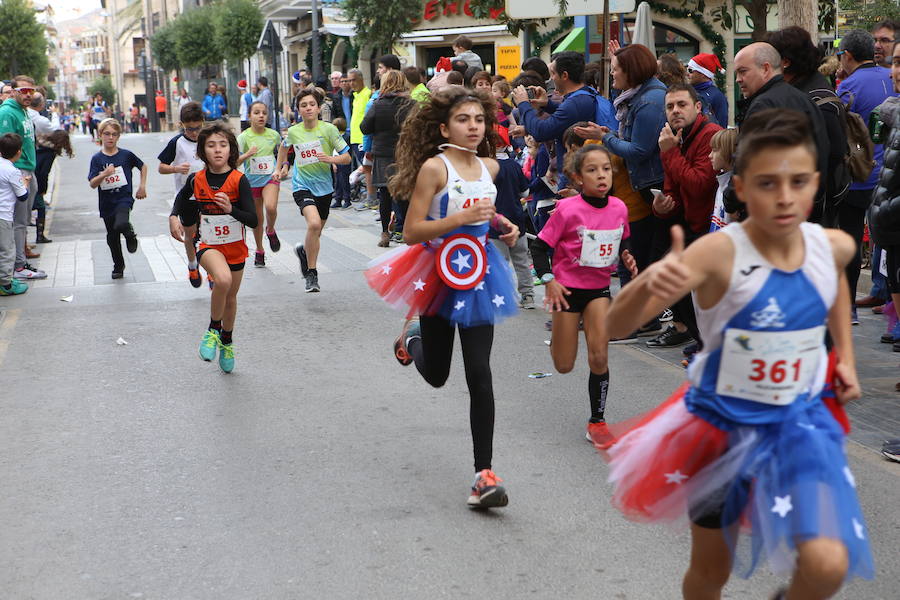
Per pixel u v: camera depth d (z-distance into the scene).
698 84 8.57
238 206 6.58
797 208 2.54
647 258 7.40
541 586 3.72
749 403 2.78
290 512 4.46
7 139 9.60
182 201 6.73
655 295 2.57
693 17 19.31
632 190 7.24
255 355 7.38
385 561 3.95
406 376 6.75
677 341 7.35
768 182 2.54
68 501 4.63
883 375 6.39
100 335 8.06
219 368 7.02
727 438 2.80
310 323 8.43
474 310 4.54
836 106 5.77
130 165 10.51
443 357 4.81
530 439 5.40
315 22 23.06
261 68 40.44
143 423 5.80
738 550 3.73
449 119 4.55
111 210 10.41
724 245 2.66
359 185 16.55
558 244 5.18
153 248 12.67
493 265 4.73
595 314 5.19
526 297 8.81
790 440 2.73
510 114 10.90
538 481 4.79
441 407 6.02
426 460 5.11
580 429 5.55
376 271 4.95
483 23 22.00
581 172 5.09
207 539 4.18
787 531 2.63
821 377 2.84
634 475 2.93
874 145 7.51
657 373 6.68
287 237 13.25
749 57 5.54
